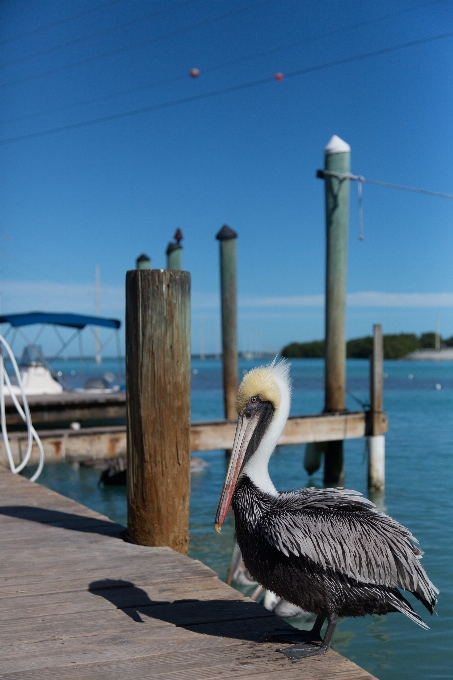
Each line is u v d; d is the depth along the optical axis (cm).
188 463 477
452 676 500
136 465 472
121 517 1027
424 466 1414
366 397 3797
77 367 11056
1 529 517
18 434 954
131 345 467
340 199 1234
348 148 1241
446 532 862
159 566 429
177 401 468
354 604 311
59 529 517
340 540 303
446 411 2978
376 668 516
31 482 697
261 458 337
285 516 315
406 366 14200
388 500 1082
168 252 1786
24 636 329
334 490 338
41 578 408
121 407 1769
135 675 290
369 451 1187
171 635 331
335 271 1240
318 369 12000
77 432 988
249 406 340
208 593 386
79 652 312
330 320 1239
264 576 321
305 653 309
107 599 376
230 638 329
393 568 300
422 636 575
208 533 898
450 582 673
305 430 1154
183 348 469
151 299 460
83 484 1314
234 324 1496
